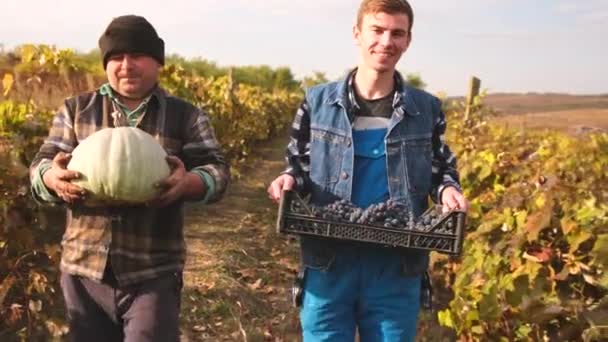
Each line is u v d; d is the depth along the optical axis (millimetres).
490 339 4590
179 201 3260
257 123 19844
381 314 3484
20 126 6219
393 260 3430
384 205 3270
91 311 3318
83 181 3061
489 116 13312
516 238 4570
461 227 3205
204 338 5578
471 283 4855
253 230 9594
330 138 3463
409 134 3441
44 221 5094
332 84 3543
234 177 14133
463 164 8273
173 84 10633
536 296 3975
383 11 3291
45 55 9016
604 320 3627
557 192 5051
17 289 4969
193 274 7043
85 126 3291
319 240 3436
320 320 3516
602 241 3916
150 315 3182
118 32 3148
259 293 6863
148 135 3180
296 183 3479
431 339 5543
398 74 3504
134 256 3201
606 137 10984
